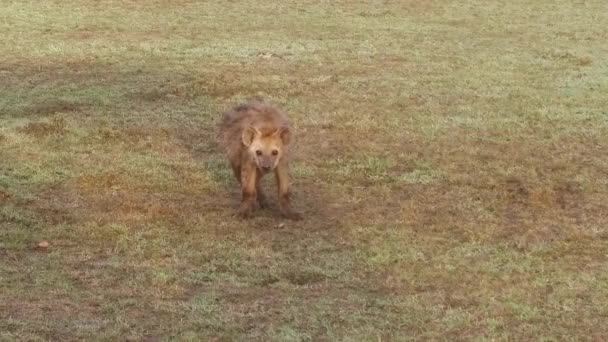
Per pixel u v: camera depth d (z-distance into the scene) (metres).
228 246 9.86
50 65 15.79
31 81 14.79
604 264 9.62
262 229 10.23
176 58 16.45
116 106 13.70
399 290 9.23
